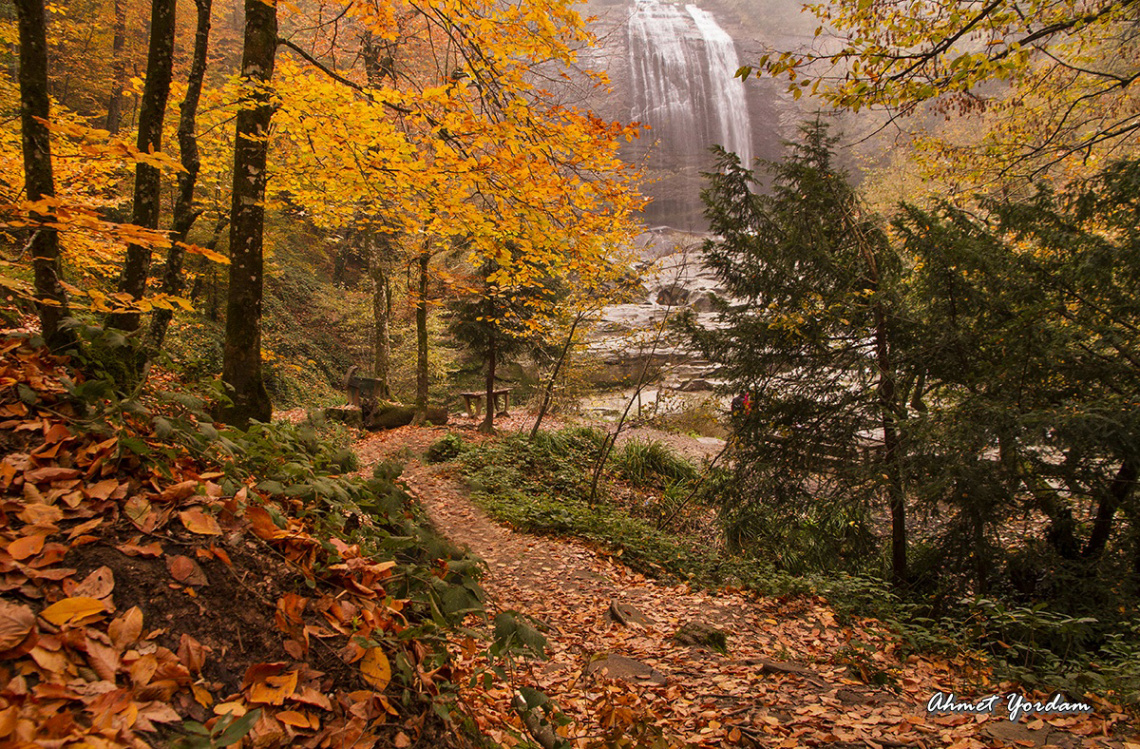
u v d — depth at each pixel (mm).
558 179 5238
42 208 1908
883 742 3188
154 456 1959
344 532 2332
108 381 1964
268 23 5375
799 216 8656
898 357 8016
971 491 6598
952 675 4555
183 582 1652
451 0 4656
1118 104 9375
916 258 8086
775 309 8695
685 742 3113
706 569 7695
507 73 4918
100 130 1970
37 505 1601
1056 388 7074
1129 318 7047
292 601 1786
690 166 41281
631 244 8984
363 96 5504
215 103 5738
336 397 18547
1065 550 7270
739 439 8984
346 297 22516
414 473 8844
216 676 1545
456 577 2273
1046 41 7688
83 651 1367
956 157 9266
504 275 6137
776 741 3186
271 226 15125
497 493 9172
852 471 7961
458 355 22000
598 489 11344
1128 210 6996
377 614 1951
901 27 5980
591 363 16891
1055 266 7328
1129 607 6184
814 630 5602
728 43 45031
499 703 2756
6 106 7555
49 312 2180
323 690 1682
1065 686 4004
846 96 5812
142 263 4008
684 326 9359
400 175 5336
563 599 6023
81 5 15180
